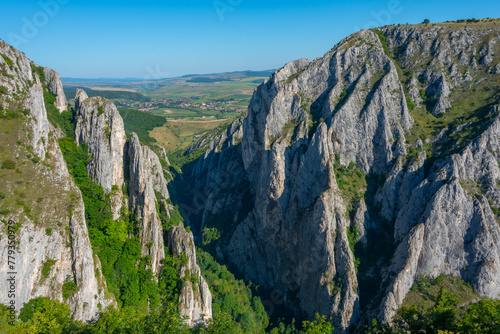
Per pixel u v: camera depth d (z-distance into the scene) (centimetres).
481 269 8012
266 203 11450
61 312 5834
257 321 9838
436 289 8119
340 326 8288
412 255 8338
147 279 7738
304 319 9494
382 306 7725
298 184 10769
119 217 8244
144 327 5931
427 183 9244
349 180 10812
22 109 6981
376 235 10062
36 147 6875
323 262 9169
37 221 6153
